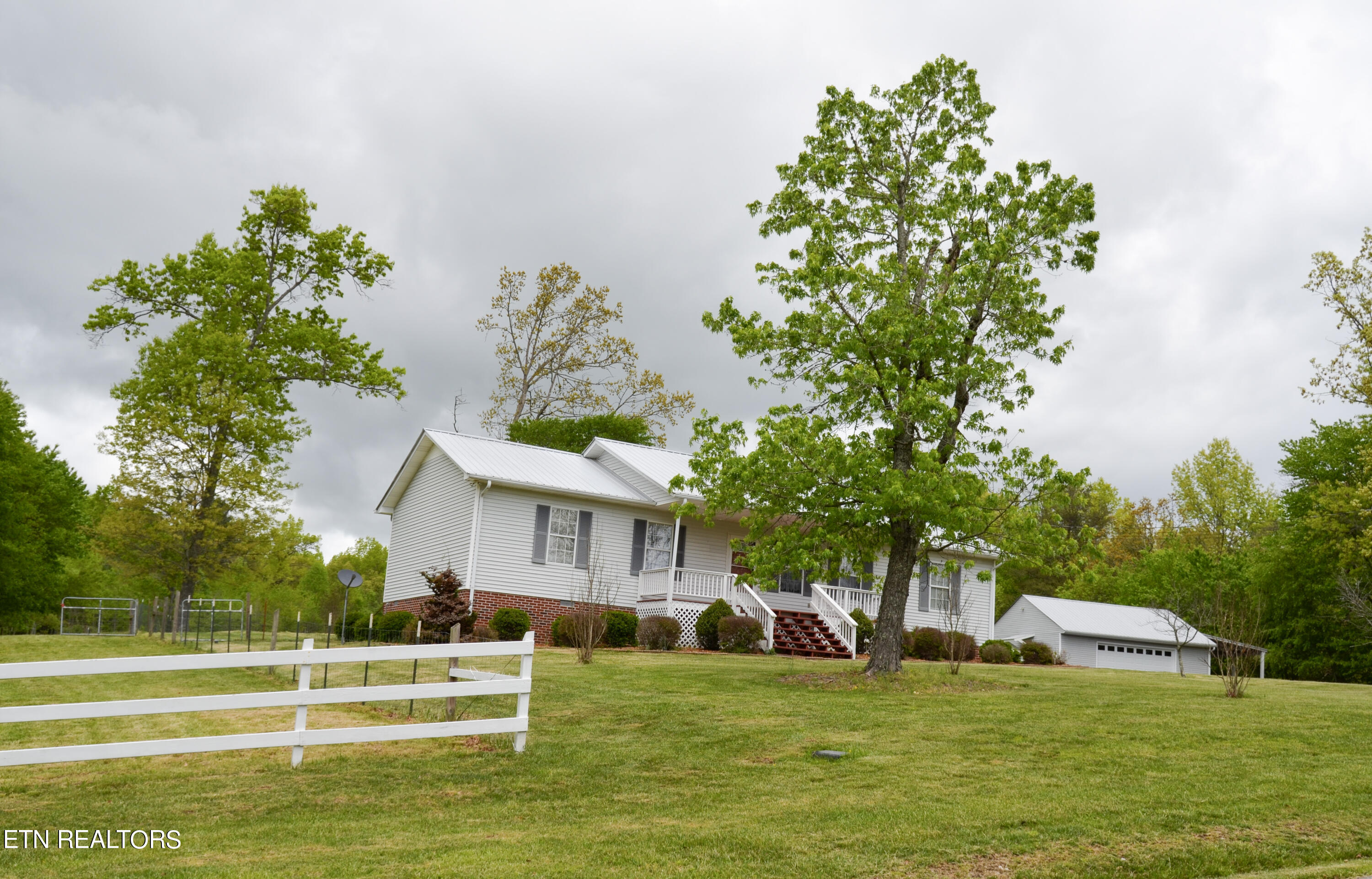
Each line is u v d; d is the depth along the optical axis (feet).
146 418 108.17
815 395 66.54
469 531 96.89
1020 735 44.68
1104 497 224.53
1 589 135.85
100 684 63.05
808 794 34.53
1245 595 155.43
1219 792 33.50
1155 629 126.21
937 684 62.59
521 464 102.68
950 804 32.50
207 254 123.34
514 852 27.04
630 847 27.50
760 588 103.30
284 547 112.98
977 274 62.54
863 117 66.08
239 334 118.01
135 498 106.83
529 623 90.27
